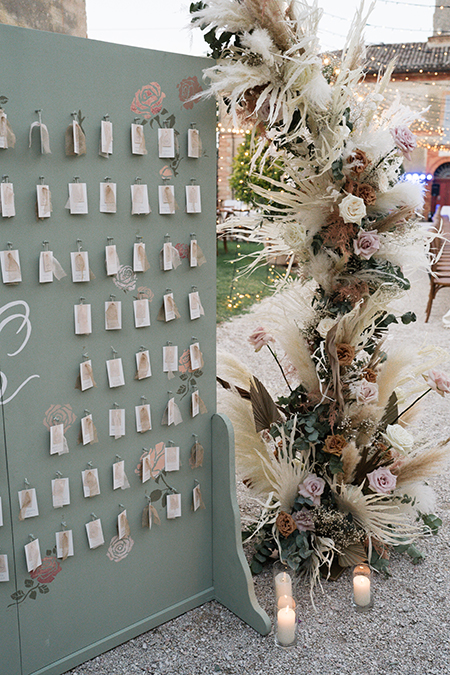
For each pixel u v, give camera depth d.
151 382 1.91
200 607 2.20
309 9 1.83
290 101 1.89
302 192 2.21
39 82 1.52
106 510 1.87
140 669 1.89
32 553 1.72
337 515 2.30
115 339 1.80
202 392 2.05
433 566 2.47
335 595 2.28
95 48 1.61
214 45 1.92
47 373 1.68
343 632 2.07
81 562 1.85
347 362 2.17
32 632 1.78
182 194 1.87
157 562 2.04
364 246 2.12
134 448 1.90
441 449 2.43
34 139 1.54
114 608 1.96
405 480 2.46
